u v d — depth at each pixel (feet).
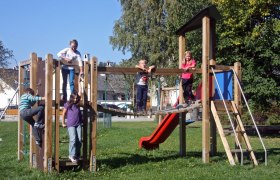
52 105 38.14
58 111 37.96
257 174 36.29
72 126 38.40
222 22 84.43
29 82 44.86
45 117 37.42
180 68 47.78
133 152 54.08
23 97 39.19
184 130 50.67
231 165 40.60
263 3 82.99
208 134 43.73
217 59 83.25
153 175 36.19
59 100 37.99
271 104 92.22
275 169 38.93
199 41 86.69
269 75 83.25
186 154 51.47
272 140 76.95
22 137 46.65
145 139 56.24
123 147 60.95
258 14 86.02
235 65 45.83
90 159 39.27
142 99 45.88
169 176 35.45
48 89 37.35
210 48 46.88
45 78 37.70
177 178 34.53
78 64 39.06
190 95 49.34
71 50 40.40
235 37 84.07
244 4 84.02
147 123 139.95
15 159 46.96
